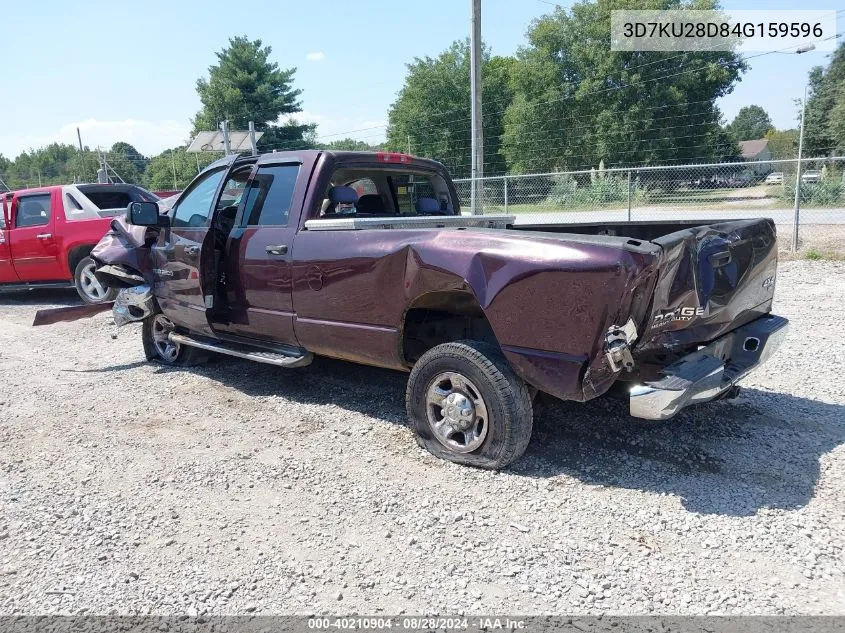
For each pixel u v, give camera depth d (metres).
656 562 2.90
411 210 6.17
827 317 7.36
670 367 3.43
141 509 3.53
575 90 42.22
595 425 4.44
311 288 4.64
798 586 2.71
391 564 2.95
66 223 10.45
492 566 2.91
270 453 4.23
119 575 2.93
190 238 5.53
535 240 3.51
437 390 3.97
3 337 8.70
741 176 21.38
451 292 4.04
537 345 3.46
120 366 6.68
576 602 2.65
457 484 3.68
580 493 3.54
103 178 23.17
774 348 4.15
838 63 42.94
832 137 39.53
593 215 19.42
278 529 3.29
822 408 4.68
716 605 2.61
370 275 4.23
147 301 6.29
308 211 4.80
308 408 5.05
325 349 4.73
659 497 3.47
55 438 4.63
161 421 4.90
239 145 20.86
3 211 10.96
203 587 2.82
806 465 3.79
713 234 3.68
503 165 50.69
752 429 4.33
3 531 3.34
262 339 5.29
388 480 3.77
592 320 3.26
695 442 4.15
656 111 40.53
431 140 51.41
